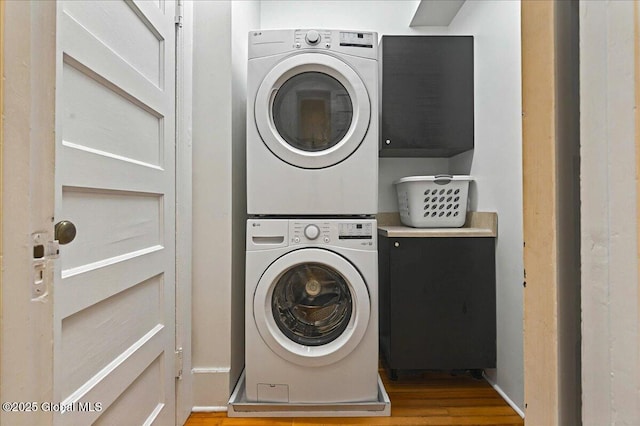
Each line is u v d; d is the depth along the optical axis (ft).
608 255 1.21
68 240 2.53
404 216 7.70
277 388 5.52
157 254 4.50
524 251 1.64
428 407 5.73
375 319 5.52
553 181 1.45
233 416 5.47
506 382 6.03
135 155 4.04
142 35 4.21
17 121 1.51
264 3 8.44
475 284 6.40
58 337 2.74
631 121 1.13
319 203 5.65
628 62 1.14
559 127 1.44
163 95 4.70
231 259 5.77
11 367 1.48
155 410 4.49
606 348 1.21
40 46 1.62
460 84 7.32
